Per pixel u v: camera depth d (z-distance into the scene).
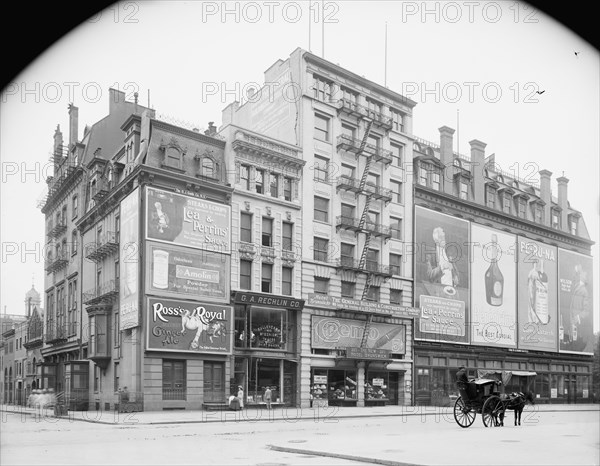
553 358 68.00
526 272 65.88
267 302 44.25
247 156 45.22
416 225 55.66
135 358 38.75
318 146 49.66
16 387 73.00
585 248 74.50
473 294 59.88
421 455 15.27
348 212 51.50
